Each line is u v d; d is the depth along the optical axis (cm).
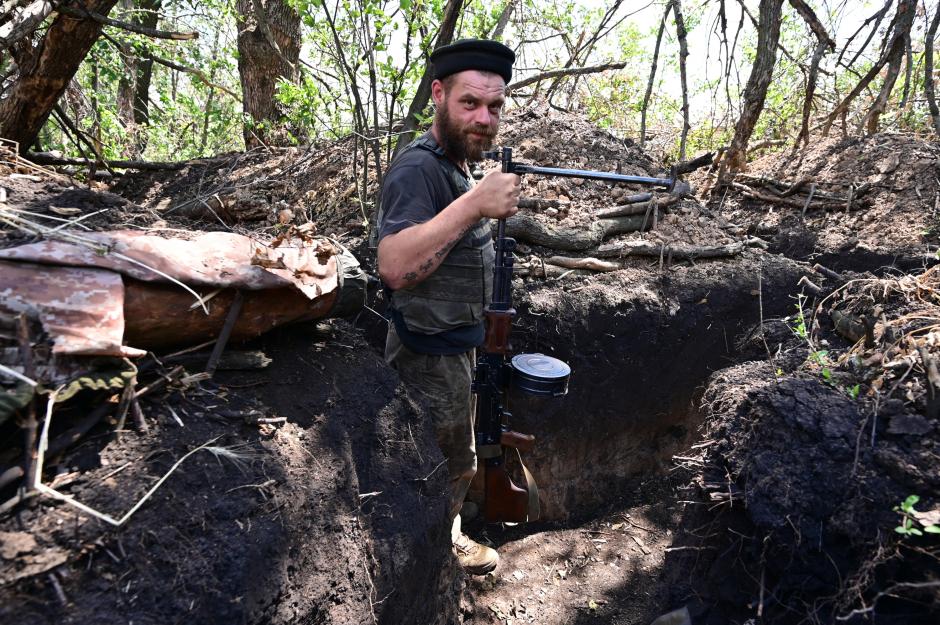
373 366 205
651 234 342
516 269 301
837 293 258
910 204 390
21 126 347
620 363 306
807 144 506
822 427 174
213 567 120
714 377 236
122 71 550
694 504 221
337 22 329
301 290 168
